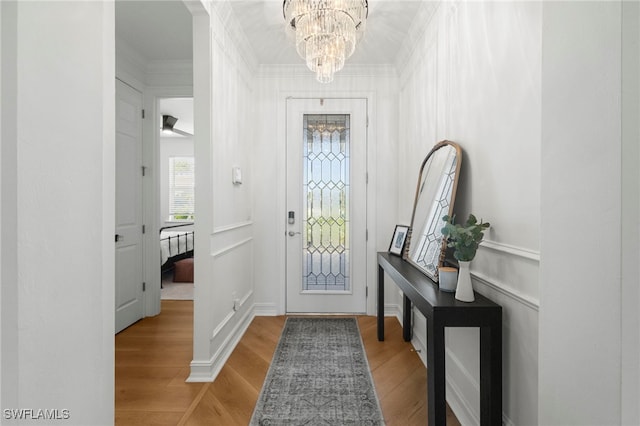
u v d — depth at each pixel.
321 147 3.59
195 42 2.25
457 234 1.48
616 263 0.67
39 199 0.74
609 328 0.68
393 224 3.54
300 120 3.56
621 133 0.66
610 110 0.68
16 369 0.69
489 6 1.57
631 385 0.66
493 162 1.54
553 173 0.83
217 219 2.45
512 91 1.38
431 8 2.31
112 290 0.96
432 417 1.40
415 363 2.42
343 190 3.59
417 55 2.79
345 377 2.22
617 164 0.66
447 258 2.06
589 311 0.73
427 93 2.52
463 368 1.81
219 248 2.48
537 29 1.21
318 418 1.79
